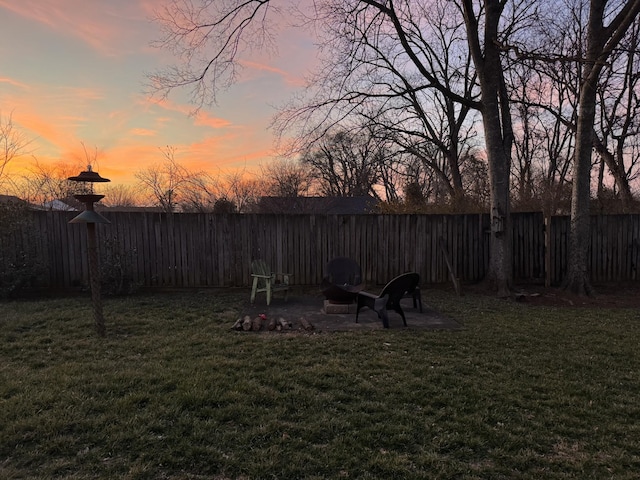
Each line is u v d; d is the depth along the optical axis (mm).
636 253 9562
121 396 3250
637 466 2484
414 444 2672
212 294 8125
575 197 8422
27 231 7820
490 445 2682
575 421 3025
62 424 2770
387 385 3596
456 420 2990
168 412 2971
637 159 18109
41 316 5895
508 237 8453
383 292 5730
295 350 4570
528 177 20172
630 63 11906
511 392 3510
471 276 9281
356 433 2773
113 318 5922
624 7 7711
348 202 27844
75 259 8102
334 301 6727
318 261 8938
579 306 7430
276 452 2521
